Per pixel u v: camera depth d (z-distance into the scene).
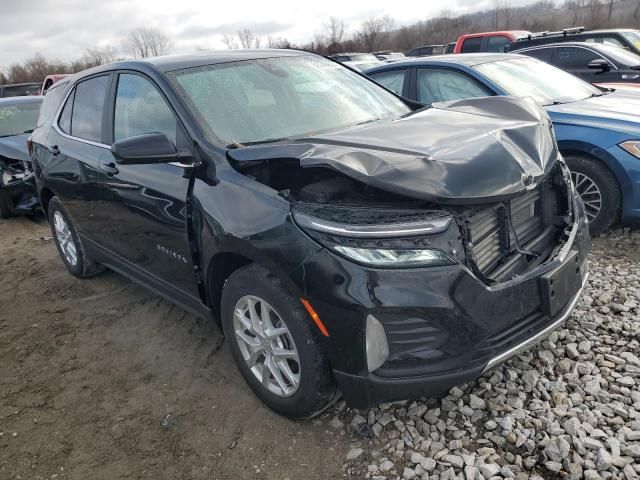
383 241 2.20
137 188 3.29
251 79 3.40
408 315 2.21
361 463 2.46
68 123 4.36
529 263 2.67
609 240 4.58
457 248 2.27
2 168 6.98
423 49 21.39
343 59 16.80
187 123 3.00
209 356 3.46
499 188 2.37
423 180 2.25
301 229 2.33
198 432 2.79
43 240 6.28
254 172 2.68
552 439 2.41
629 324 3.26
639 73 7.57
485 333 2.30
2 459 2.73
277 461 2.53
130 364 3.47
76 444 2.79
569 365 2.92
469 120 2.97
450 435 2.54
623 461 2.25
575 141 4.55
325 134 2.88
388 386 2.28
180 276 3.22
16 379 3.43
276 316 2.62
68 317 4.20
